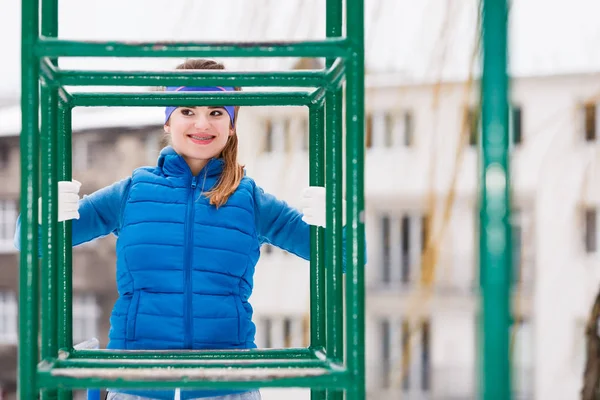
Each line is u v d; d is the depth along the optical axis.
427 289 13.82
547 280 12.83
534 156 12.77
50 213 1.29
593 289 12.62
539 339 12.98
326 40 1.08
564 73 12.37
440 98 12.19
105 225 1.71
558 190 12.75
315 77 1.36
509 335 0.80
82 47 1.04
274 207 1.78
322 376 1.06
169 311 1.59
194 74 1.32
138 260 1.62
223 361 1.23
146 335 1.59
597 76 12.16
